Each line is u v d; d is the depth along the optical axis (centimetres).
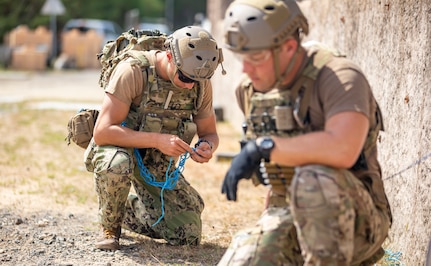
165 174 598
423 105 544
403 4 597
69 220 699
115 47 593
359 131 369
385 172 626
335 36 820
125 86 552
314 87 383
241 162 375
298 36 388
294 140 372
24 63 3434
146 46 580
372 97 392
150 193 611
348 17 765
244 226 691
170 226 603
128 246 600
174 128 572
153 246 600
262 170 408
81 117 596
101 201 573
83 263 554
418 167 544
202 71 535
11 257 570
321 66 382
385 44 639
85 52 3619
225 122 1551
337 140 366
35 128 1394
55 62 3612
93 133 570
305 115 386
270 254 387
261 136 401
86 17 4766
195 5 7575
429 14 543
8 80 2716
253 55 377
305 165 373
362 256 396
